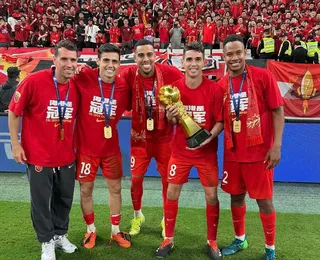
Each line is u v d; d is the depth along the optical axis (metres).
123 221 3.50
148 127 2.90
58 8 14.41
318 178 4.65
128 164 4.85
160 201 4.07
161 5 15.07
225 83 2.62
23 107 2.47
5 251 2.86
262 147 2.57
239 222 2.87
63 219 2.82
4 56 7.73
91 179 2.85
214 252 2.78
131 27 11.93
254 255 2.85
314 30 11.00
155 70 2.88
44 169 2.54
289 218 3.58
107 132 2.75
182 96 2.66
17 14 13.56
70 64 2.46
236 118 2.57
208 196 2.76
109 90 2.74
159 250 2.82
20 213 3.62
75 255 2.82
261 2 14.45
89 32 11.55
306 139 4.60
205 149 2.68
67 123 2.59
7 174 4.96
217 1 14.94
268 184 2.61
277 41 9.88
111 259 2.78
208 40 11.01
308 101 7.12
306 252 2.90
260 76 2.52
